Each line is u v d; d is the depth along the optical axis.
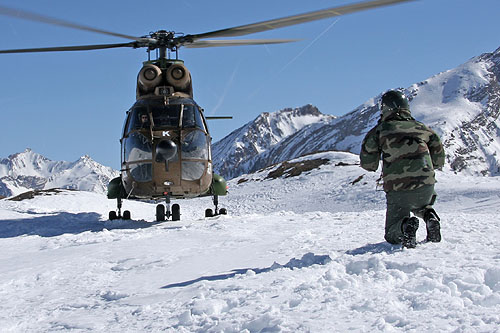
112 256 7.80
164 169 13.97
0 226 15.48
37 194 33.06
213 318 3.90
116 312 4.54
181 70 14.88
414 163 6.42
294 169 53.38
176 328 3.82
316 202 38.84
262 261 6.45
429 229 6.44
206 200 47.00
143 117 14.27
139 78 14.80
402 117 6.65
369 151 6.75
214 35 13.43
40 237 11.73
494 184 30.62
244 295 4.47
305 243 7.72
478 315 3.38
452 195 28.62
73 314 4.68
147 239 9.91
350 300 3.99
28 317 4.66
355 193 38.72
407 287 4.27
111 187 16.06
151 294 5.09
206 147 14.68
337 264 5.39
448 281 4.39
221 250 7.80
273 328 3.45
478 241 6.53
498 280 4.38
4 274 6.80
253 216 14.10
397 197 6.50
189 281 5.53
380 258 5.40
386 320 3.49
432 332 3.15
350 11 8.30
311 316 3.64
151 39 14.59
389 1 7.77
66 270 6.84
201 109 15.02
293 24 10.36
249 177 56.88
